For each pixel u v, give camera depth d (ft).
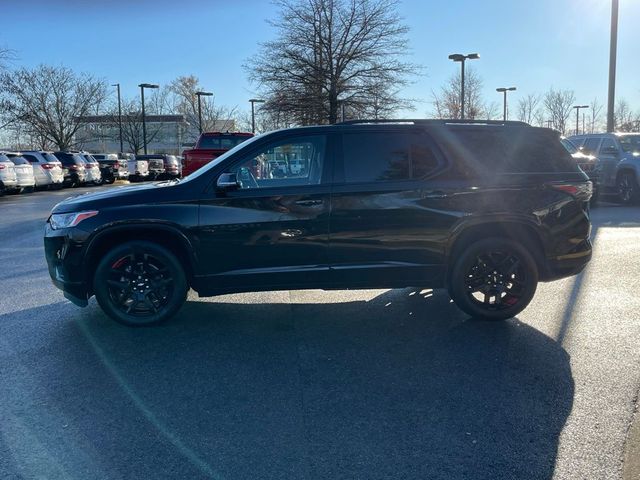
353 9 79.71
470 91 136.56
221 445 10.42
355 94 80.53
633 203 49.34
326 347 15.47
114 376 13.51
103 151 220.23
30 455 10.09
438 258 16.84
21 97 134.21
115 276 16.75
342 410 11.76
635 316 17.74
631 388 12.61
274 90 81.92
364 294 21.09
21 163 70.54
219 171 16.55
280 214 16.29
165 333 16.61
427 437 10.66
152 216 16.11
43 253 29.45
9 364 14.24
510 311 17.24
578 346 15.23
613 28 63.05
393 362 14.33
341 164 16.62
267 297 20.77
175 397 12.39
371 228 16.51
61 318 18.02
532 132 17.53
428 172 16.71
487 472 9.52
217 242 16.29
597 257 26.40
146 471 9.59
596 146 54.34
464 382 13.07
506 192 16.74
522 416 11.41
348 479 9.36
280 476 9.45
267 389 12.78
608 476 9.34
